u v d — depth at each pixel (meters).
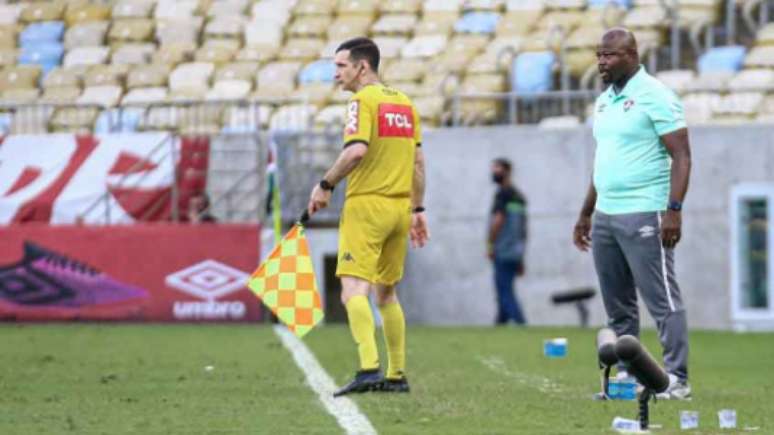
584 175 60.75
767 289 59.66
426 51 70.94
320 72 71.56
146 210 60.75
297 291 31.30
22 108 66.31
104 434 25.22
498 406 29.28
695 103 64.25
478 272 61.62
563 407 29.17
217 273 59.22
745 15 67.56
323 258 60.25
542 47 69.00
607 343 29.39
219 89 71.62
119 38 76.38
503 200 60.75
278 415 27.83
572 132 60.75
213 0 76.88
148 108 63.06
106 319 59.38
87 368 38.88
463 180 61.50
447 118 66.62
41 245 59.66
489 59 69.56
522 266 60.94
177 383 34.72
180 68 73.25
